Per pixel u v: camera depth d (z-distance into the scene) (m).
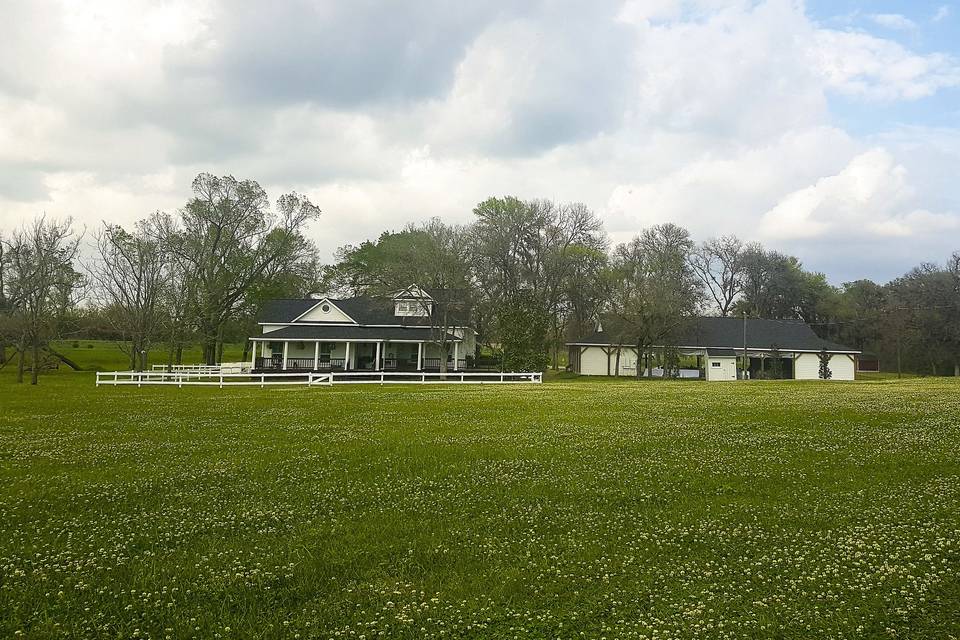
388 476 11.80
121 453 14.19
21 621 5.86
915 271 75.56
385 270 62.34
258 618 5.98
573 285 69.69
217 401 27.97
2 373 54.81
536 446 15.04
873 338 81.56
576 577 6.95
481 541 8.14
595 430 17.80
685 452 13.97
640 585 6.71
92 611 6.11
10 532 8.48
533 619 5.97
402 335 57.12
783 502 9.71
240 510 9.53
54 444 15.47
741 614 5.99
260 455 13.95
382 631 5.66
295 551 7.74
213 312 60.44
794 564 7.18
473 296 61.12
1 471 12.20
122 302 51.69
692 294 70.12
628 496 10.24
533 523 8.87
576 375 67.12
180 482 11.32
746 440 15.41
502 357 55.31
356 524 8.84
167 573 7.04
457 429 18.25
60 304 52.12
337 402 27.62
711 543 7.94
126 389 36.34
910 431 16.20
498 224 67.38
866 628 5.64
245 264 62.38
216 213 60.88
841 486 10.54
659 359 67.12
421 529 8.61
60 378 49.91
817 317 88.56
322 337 54.84
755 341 68.44
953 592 6.29
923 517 8.68
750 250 90.19
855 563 7.06
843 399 26.41
